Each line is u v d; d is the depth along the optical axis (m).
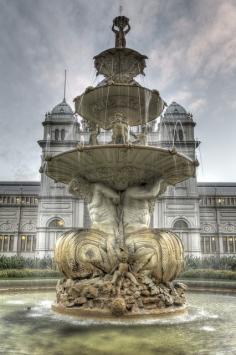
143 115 11.23
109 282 8.20
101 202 9.69
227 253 58.44
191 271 20.41
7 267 26.42
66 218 54.59
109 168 9.47
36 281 14.66
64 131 58.19
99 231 9.26
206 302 11.26
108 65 11.55
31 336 6.30
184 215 54.56
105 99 10.60
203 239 59.47
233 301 11.54
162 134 56.72
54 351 5.39
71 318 7.85
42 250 53.00
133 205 9.73
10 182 65.88
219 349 5.54
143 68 11.77
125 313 7.64
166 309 8.09
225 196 60.97
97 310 7.77
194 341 6.01
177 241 9.37
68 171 10.09
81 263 8.80
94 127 11.47
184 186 55.47
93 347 5.61
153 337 6.26
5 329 6.84
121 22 11.98
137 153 8.80
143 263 8.71
